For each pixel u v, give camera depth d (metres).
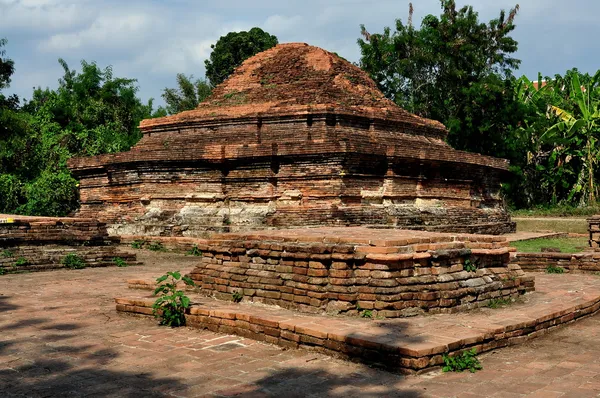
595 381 6.09
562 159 41.81
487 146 39.78
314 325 7.30
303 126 21.56
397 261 7.99
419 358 6.28
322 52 25.14
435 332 7.09
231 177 21.36
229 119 22.52
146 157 22.12
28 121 38.03
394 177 21.08
